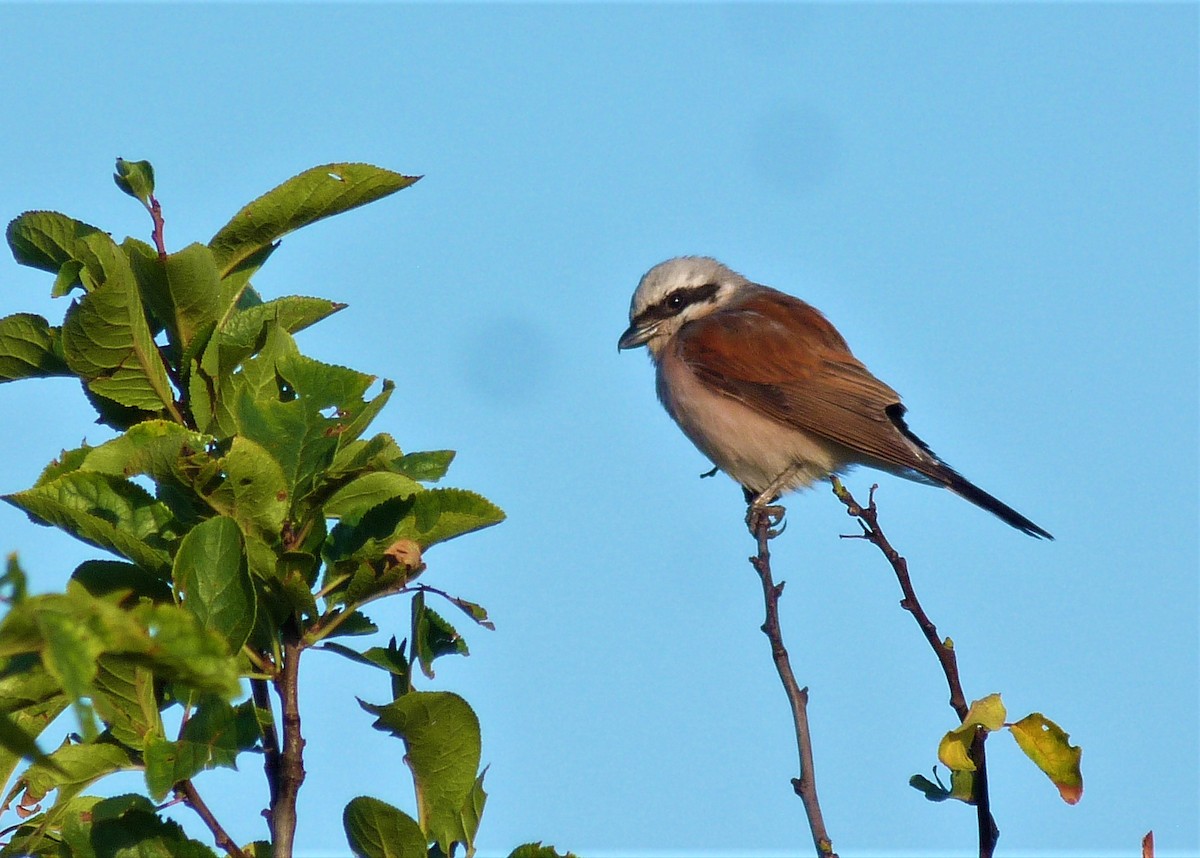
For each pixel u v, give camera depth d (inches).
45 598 143.6
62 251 233.6
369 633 215.6
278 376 223.3
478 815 212.5
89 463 206.5
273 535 206.7
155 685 209.9
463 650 230.4
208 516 209.9
